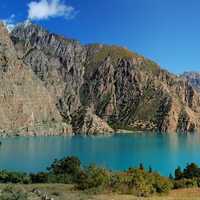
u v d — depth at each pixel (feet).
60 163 313.32
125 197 166.20
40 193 165.27
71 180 271.49
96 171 204.03
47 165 604.90
